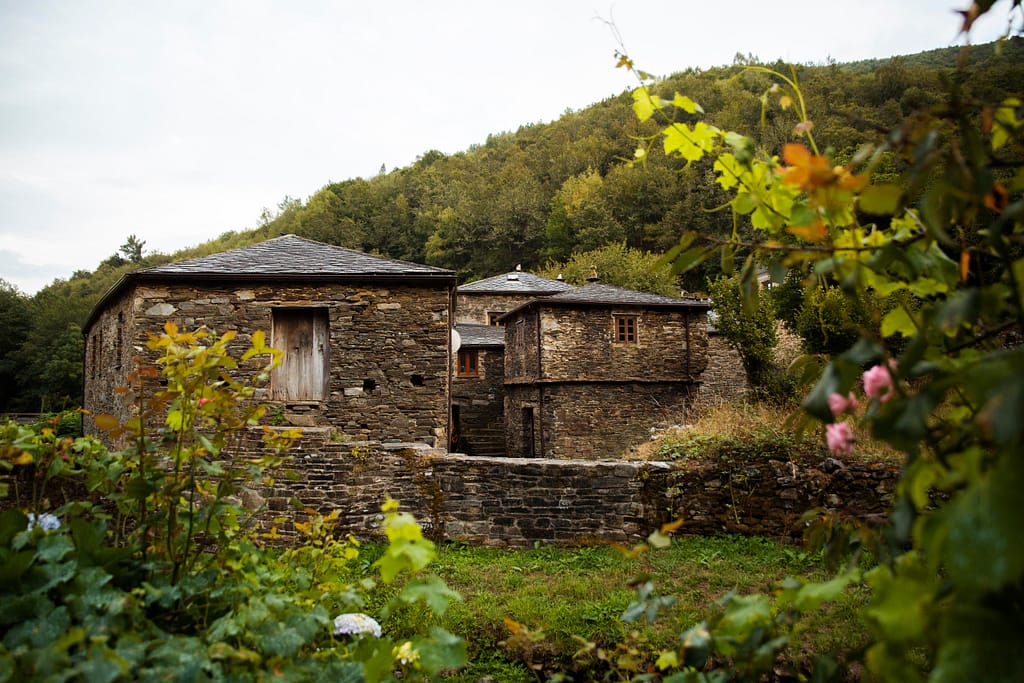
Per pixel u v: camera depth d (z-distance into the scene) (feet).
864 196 4.32
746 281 5.77
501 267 197.06
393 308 33.45
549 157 251.60
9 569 6.06
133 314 32.58
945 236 3.95
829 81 147.74
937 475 3.90
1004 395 2.79
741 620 5.77
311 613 7.04
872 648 4.26
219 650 5.72
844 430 5.20
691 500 24.97
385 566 5.86
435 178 252.62
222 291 32.68
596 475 25.17
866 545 5.45
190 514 7.95
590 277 72.95
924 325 4.24
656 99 6.69
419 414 32.96
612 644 15.81
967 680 2.90
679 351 60.85
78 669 4.76
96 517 8.00
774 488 24.67
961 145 4.25
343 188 273.95
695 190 175.73
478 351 76.33
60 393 122.72
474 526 25.29
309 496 24.68
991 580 2.66
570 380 57.52
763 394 49.11
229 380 8.34
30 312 145.18
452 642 6.50
